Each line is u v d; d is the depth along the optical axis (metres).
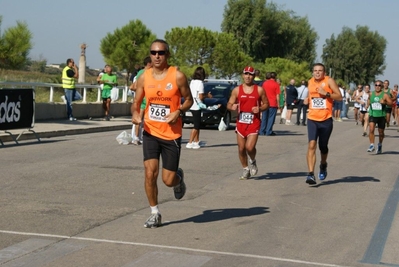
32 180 11.07
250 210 9.02
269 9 69.81
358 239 7.52
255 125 11.57
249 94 11.48
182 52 47.62
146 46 39.72
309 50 77.25
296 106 29.02
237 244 7.11
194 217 8.47
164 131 7.57
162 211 8.80
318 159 15.27
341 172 13.16
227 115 23.91
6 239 7.11
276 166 13.77
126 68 40.50
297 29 74.31
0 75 30.17
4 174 11.64
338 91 11.02
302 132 24.06
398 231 7.99
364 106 27.31
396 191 10.93
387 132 26.00
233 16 68.62
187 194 10.18
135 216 8.42
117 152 15.31
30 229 7.58
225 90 24.25
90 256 6.50
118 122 23.98
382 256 6.80
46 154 14.61
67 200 9.41
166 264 6.26
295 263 6.43
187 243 7.09
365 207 9.47
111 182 11.05
